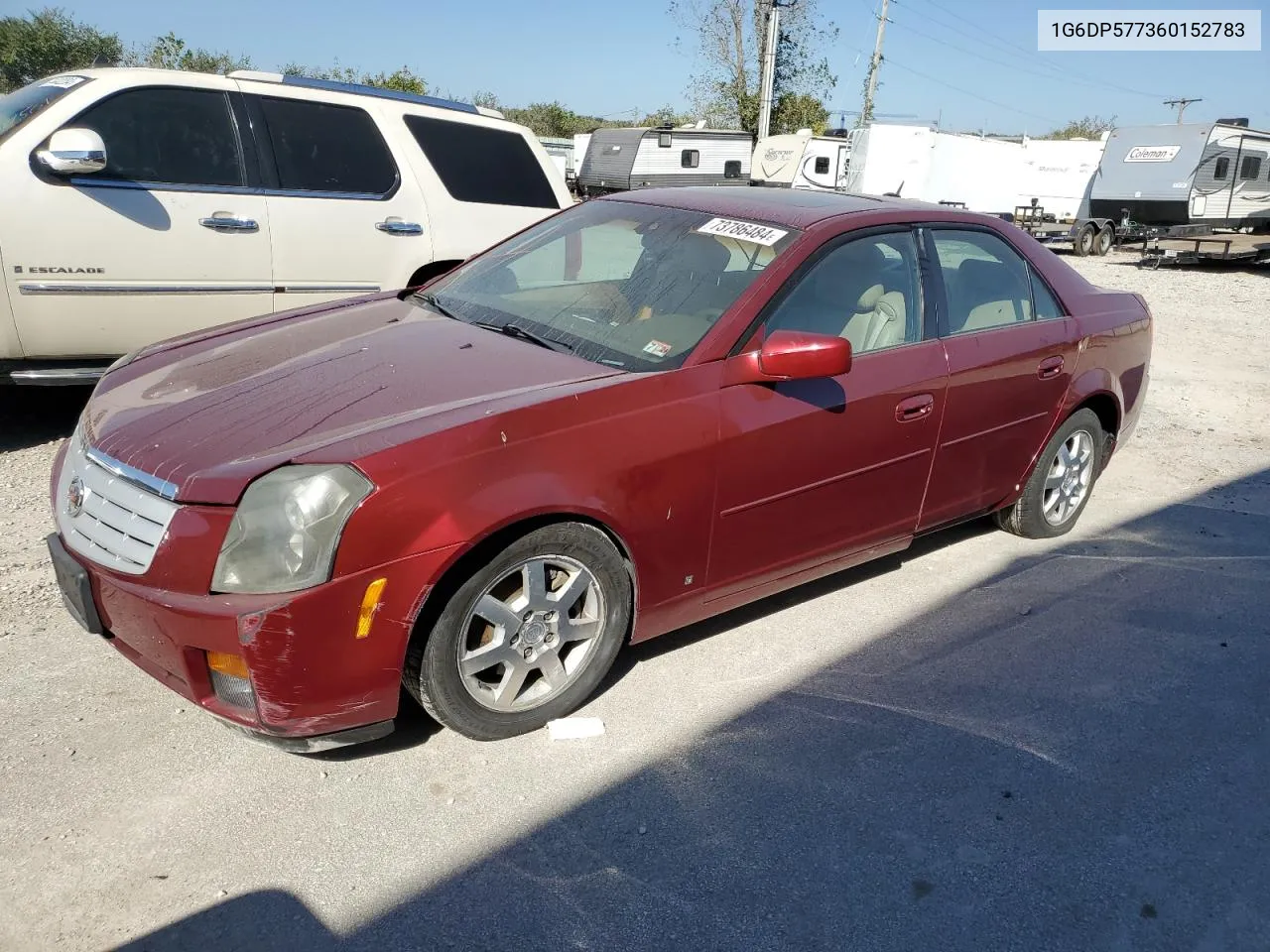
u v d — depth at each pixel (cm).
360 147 612
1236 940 249
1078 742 326
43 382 519
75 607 282
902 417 377
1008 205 2936
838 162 2698
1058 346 444
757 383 331
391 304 408
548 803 280
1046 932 247
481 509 268
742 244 368
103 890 240
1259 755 325
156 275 538
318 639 252
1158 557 482
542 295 388
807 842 272
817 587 430
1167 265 2267
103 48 3259
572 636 308
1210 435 723
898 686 353
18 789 271
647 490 305
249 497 252
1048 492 484
